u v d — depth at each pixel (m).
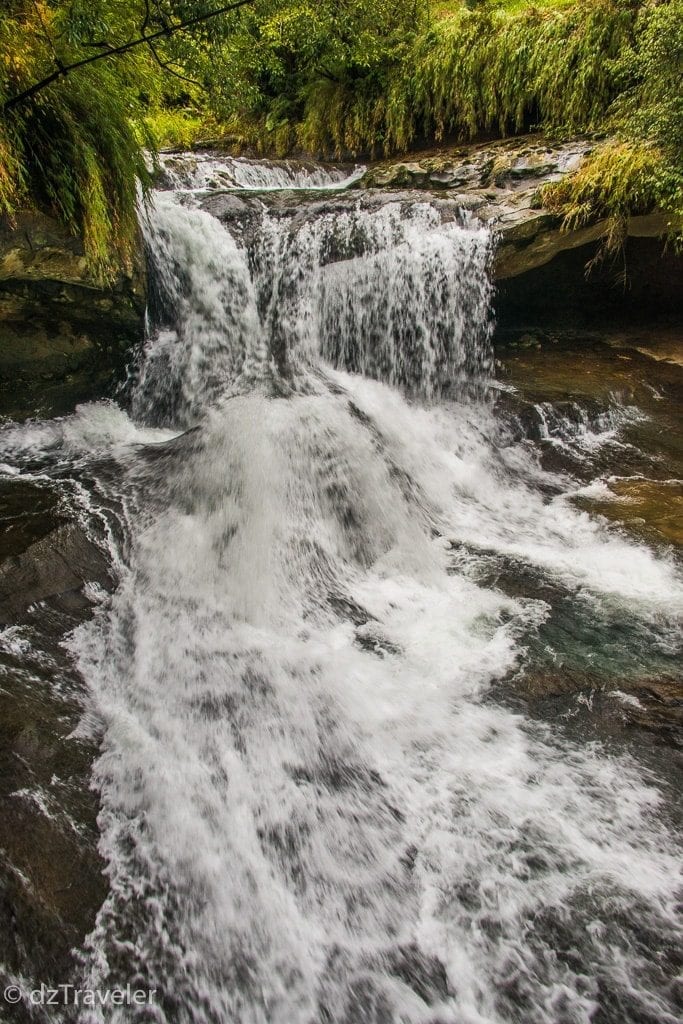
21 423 5.29
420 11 9.27
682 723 2.96
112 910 2.21
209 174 8.48
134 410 5.75
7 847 2.19
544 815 2.63
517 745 2.93
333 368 6.46
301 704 3.14
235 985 2.16
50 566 3.54
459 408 6.11
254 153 11.03
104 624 3.40
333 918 2.35
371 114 9.66
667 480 5.06
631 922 2.27
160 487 4.50
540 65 7.89
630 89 6.87
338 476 4.74
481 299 6.68
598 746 2.90
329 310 6.42
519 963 2.19
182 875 2.39
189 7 4.42
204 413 5.43
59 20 4.01
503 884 2.41
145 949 2.15
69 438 5.27
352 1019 2.10
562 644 3.48
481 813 2.65
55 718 2.77
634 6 7.20
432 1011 2.10
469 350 6.79
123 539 3.96
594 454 5.50
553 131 8.05
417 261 6.32
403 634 3.65
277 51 9.80
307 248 6.33
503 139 8.59
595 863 2.46
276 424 4.98
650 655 3.37
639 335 7.35
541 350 7.15
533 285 7.31
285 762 2.86
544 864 2.46
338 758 2.89
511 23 8.16
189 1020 2.04
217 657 3.39
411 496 4.90
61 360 5.42
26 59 4.09
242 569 4.00
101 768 2.65
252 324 6.26
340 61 9.24
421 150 9.48
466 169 7.90
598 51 7.39
